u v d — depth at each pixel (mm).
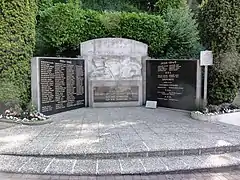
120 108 9820
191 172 4266
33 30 8500
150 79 10289
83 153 4672
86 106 10203
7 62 7695
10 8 7715
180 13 11883
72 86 9422
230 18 7836
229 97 8164
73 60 9453
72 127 6605
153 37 11227
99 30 11016
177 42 11484
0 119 7133
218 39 7992
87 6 15102
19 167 4273
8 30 7703
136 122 7215
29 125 6809
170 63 9492
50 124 6953
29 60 8172
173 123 7094
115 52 10406
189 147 4957
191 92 8836
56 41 10391
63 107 8945
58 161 4523
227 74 8000
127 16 11164
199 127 6613
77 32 10672
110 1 15922
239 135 5836
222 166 4375
